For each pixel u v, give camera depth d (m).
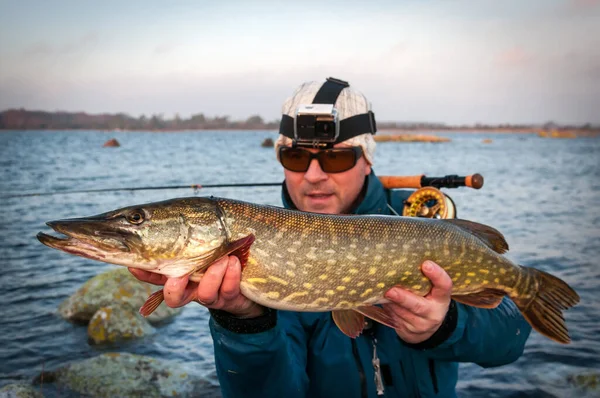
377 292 0.61
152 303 0.56
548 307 0.67
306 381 0.68
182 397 1.13
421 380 0.69
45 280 1.90
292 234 0.58
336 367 0.68
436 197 0.81
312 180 0.76
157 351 1.35
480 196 4.25
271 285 0.57
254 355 0.57
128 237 0.54
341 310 0.61
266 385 0.59
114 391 1.11
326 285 0.59
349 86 0.80
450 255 0.62
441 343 0.62
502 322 0.69
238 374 0.58
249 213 0.57
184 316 1.59
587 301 1.67
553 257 2.22
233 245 0.54
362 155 0.78
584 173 6.62
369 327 0.69
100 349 1.36
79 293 1.60
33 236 2.56
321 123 0.75
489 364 0.72
